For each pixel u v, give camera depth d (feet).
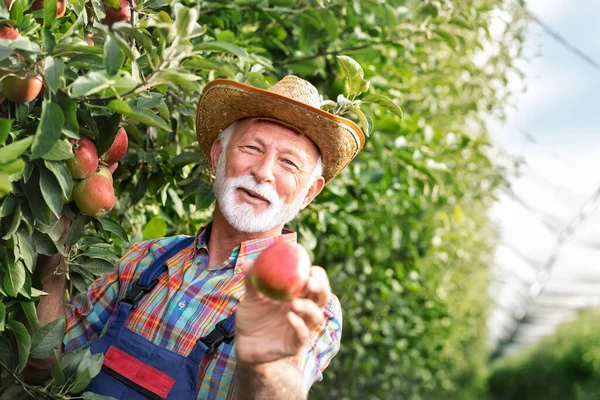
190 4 8.63
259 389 4.60
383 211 14.74
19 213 5.09
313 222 11.18
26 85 4.76
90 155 5.42
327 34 10.40
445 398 44.32
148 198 8.64
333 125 5.98
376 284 17.15
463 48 15.29
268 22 9.96
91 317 6.26
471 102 17.39
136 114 4.99
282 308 4.50
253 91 5.90
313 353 5.48
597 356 62.80
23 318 5.90
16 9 5.01
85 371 5.36
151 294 5.88
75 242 5.82
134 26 6.01
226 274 5.80
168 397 5.33
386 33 11.01
